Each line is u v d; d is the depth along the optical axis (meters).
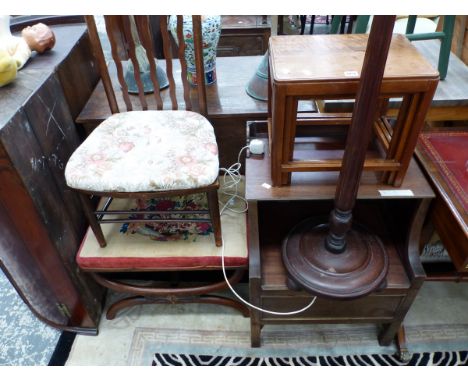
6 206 0.93
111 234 1.18
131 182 0.92
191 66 1.34
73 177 0.94
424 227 1.16
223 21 2.17
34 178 0.95
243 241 1.14
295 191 0.90
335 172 0.96
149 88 1.38
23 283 1.16
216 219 1.05
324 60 0.79
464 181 0.99
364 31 1.28
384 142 0.88
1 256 1.05
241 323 1.33
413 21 1.26
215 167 0.97
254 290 1.03
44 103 1.01
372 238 1.08
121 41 1.63
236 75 1.46
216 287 1.20
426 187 0.90
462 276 1.17
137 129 1.09
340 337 1.27
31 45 1.12
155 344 1.28
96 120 1.22
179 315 1.37
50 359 1.25
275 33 2.14
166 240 1.15
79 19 1.45
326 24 2.96
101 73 1.14
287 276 1.03
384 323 1.16
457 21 1.39
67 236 1.13
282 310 1.11
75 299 1.22
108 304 1.40
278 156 0.85
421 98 0.73
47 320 1.31
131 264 1.12
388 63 0.75
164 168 0.95
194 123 1.11
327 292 0.94
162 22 1.06
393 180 0.90
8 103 0.90
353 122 0.71
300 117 0.90
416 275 0.98
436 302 1.36
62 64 1.13
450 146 1.11
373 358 1.21
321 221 1.12
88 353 1.26
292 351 1.24
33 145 0.94
